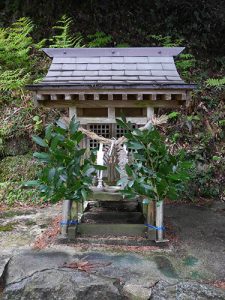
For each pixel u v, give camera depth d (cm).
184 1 698
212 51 705
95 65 321
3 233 328
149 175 286
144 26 717
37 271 246
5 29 678
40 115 546
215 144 534
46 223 359
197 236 327
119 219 354
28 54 664
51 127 287
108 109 303
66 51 333
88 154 319
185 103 296
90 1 714
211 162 511
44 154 285
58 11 721
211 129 548
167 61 326
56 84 279
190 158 507
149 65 320
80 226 315
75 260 267
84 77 299
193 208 431
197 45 695
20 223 359
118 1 716
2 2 745
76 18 720
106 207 398
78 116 307
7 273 248
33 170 484
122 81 290
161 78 298
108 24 715
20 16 724
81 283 230
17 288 231
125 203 400
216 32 706
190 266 262
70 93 281
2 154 518
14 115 549
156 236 304
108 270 251
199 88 599
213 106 586
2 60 620
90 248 292
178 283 234
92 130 320
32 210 410
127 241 302
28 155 515
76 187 282
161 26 712
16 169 489
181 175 280
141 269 254
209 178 490
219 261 272
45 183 284
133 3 718
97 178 319
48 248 291
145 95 290
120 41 699
